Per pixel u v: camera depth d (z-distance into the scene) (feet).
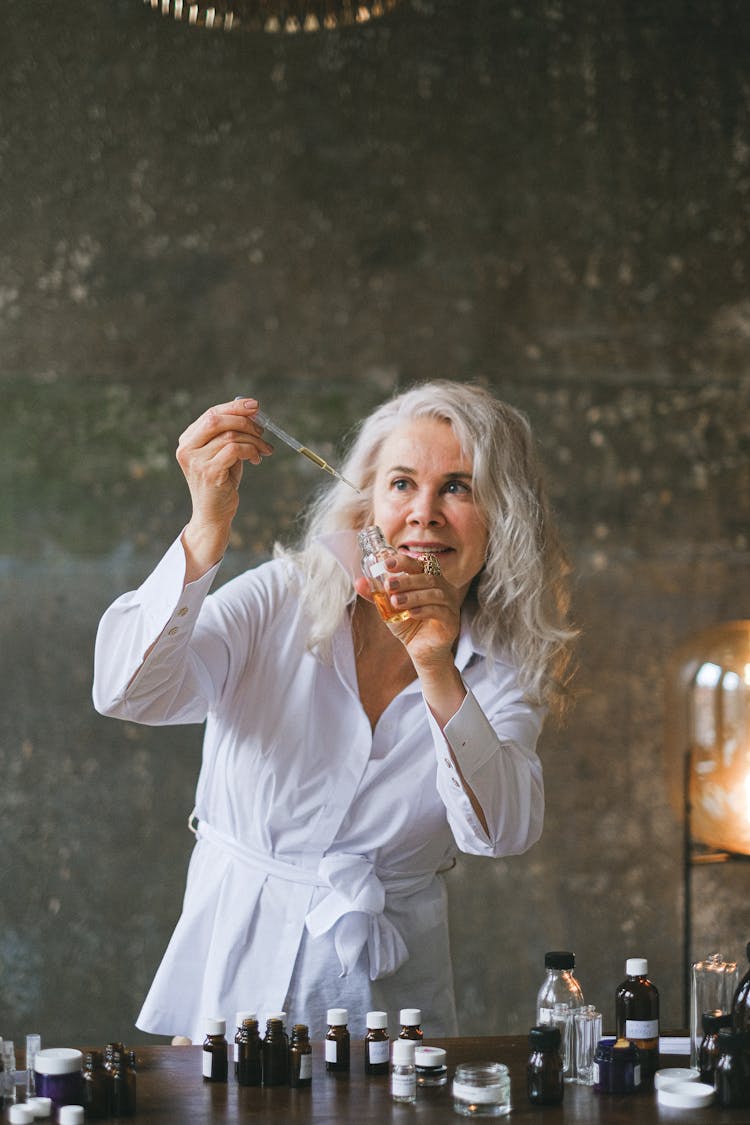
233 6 5.09
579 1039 4.95
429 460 6.05
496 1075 4.47
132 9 12.00
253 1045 4.79
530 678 6.32
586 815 12.15
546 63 12.53
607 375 12.52
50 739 11.66
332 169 12.21
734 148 12.77
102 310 11.93
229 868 5.97
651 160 12.64
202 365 12.03
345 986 5.73
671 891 12.16
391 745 6.05
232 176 12.10
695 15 12.76
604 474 12.46
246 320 12.09
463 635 6.32
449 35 12.39
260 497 12.01
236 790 5.98
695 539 12.52
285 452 12.06
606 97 12.60
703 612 12.45
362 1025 5.71
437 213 12.33
